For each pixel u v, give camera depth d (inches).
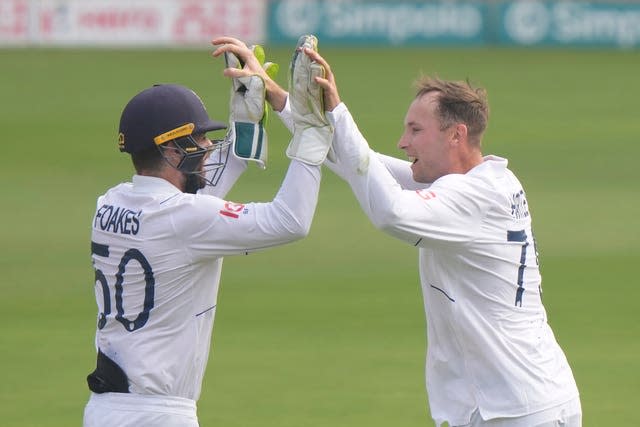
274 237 600.4
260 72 637.3
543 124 2856.8
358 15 4670.3
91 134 2645.2
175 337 618.2
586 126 2837.1
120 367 616.4
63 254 1644.9
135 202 618.5
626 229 1820.9
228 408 1047.0
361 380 1130.0
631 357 1204.5
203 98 3048.7
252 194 2016.5
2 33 4350.4
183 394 626.8
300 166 599.8
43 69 3690.9
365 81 3508.9
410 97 3196.4
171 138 612.4
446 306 641.6
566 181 2209.6
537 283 660.7
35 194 2046.0
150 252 608.7
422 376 1142.3
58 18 4392.2
